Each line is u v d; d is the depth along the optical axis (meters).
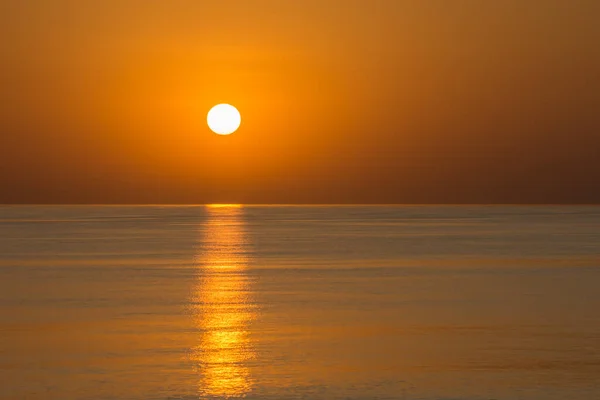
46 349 40.19
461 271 77.19
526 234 151.62
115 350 39.94
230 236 144.75
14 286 65.38
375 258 92.50
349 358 38.25
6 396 32.38
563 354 38.84
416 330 44.91
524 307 53.06
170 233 157.12
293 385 33.78
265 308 52.88
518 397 32.19
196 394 32.59
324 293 60.34
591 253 101.12
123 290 62.44
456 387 33.47
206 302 55.66
